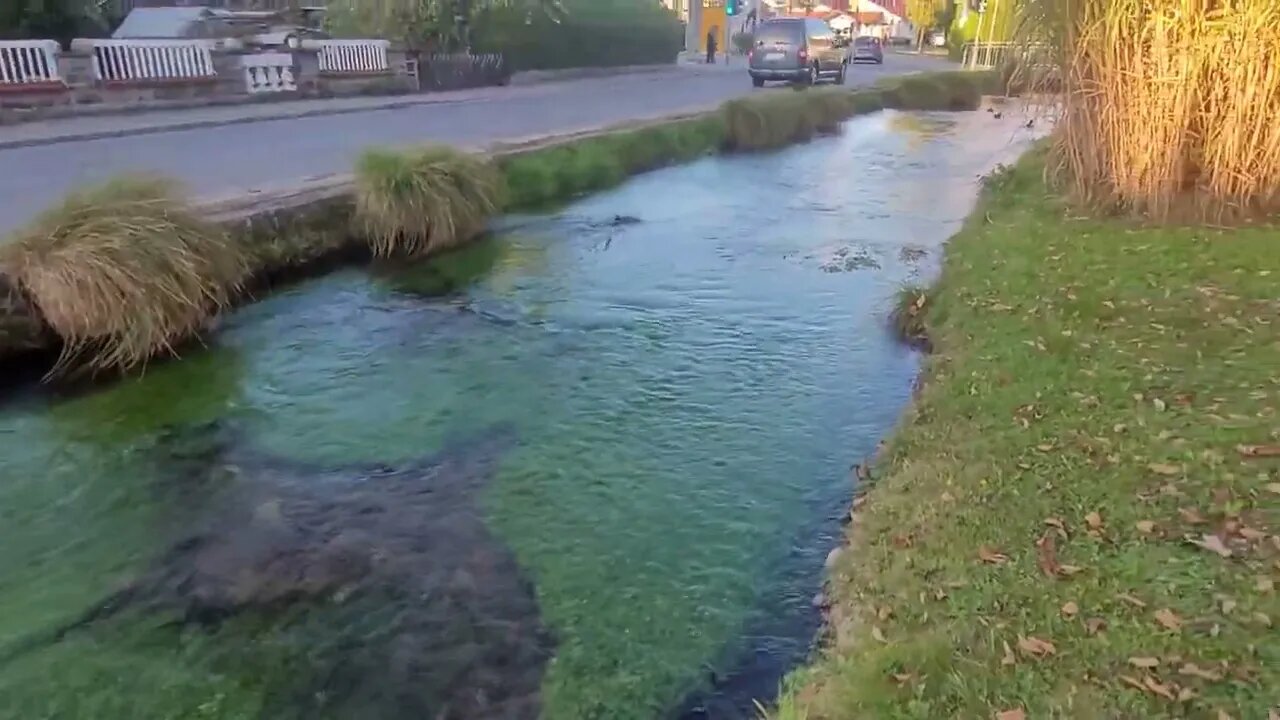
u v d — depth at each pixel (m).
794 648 3.54
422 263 9.02
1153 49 7.80
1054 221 8.37
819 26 26.17
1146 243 7.34
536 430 5.46
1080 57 8.32
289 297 7.88
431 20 20.70
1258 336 5.30
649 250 9.65
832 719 2.79
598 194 12.40
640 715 3.23
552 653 3.54
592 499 4.67
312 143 12.12
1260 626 2.87
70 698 3.34
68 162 9.98
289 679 3.42
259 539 4.33
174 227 6.79
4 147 10.73
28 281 6.03
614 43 28.30
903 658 2.94
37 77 13.19
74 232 6.30
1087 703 2.62
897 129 19.38
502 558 4.16
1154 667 2.74
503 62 22.94
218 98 15.66
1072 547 3.41
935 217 11.33
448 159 9.97
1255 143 7.80
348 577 4.02
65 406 5.80
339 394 6.00
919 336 6.84
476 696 3.32
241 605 3.85
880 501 4.20
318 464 5.08
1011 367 5.20
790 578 3.98
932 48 57.72
